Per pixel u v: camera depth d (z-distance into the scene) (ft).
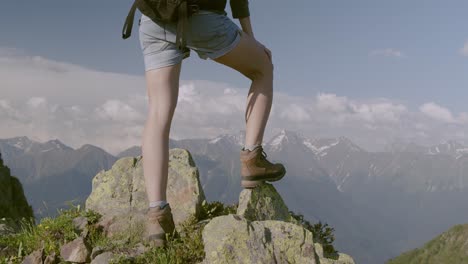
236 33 6.36
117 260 6.37
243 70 6.79
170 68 6.23
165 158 6.31
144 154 6.31
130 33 6.33
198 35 6.11
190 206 7.71
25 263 6.91
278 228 6.36
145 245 6.73
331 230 7.58
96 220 7.72
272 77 6.98
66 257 6.91
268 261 5.96
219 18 6.15
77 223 7.64
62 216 7.85
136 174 8.19
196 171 8.02
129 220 7.66
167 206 6.40
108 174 8.28
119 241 7.09
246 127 7.14
